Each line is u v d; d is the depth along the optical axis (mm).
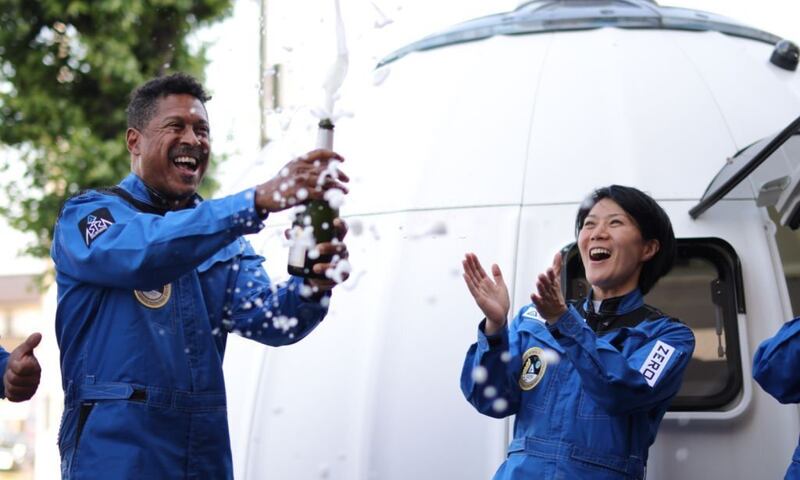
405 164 4613
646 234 3291
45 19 8938
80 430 2855
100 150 8883
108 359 2863
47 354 11938
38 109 8969
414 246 4359
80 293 2912
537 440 3121
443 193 4434
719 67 4809
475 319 4176
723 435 3908
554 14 5207
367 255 4438
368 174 4664
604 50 4895
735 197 4168
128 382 2842
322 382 4324
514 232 4230
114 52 8703
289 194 2674
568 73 4762
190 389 2908
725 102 4574
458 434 4051
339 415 4246
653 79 4672
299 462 4242
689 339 3162
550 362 3191
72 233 2893
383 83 5156
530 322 3328
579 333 2979
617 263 3254
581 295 4062
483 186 4398
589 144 4414
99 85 9133
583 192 4266
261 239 4812
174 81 3082
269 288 3096
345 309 4402
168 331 2914
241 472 4332
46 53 9062
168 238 2695
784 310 4012
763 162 3844
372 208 4543
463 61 5059
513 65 4902
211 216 2707
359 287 4406
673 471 3887
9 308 12781
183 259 2715
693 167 4281
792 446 3873
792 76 4945
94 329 2895
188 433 2896
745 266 4039
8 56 9062
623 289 3299
